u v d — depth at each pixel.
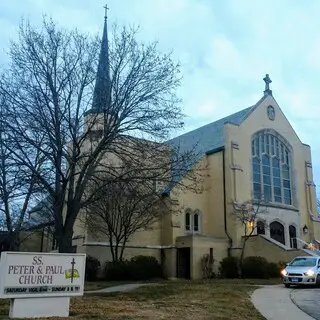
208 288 18.53
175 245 31.23
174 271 30.50
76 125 17.69
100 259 29.50
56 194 17.05
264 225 34.12
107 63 19.19
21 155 17.03
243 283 22.89
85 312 10.88
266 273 28.20
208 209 34.38
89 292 17.34
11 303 9.71
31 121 16.72
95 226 27.95
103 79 18.84
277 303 14.40
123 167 18.28
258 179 35.59
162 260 31.64
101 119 18.78
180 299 14.60
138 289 18.17
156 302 13.69
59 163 16.94
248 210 32.09
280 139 38.53
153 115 18.56
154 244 32.12
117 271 27.69
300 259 21.98
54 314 10.03
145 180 18.11
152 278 29.25
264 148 37.12
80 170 18.88
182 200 32.69
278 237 35.09
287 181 38.09
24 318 9.41
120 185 17.94
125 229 27.66
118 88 18.33
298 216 37.31
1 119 16.36
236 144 34.53
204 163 35.25
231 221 32.22
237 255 31.12
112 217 27.58
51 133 16.89
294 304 14.18
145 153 18.81
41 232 32.16
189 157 20.62
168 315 10.93
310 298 15.84
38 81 17.41
